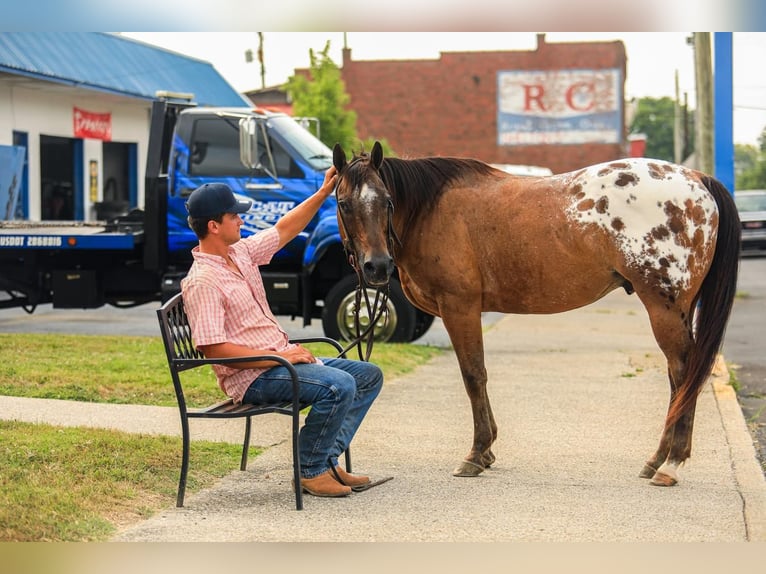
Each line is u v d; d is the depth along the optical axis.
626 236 5.94
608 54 50.03
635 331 14.74
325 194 6.21
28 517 5.04
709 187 6.07
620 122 50.22
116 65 22.84
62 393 8.31
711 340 5.98
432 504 5.66
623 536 5.11
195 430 7.29
